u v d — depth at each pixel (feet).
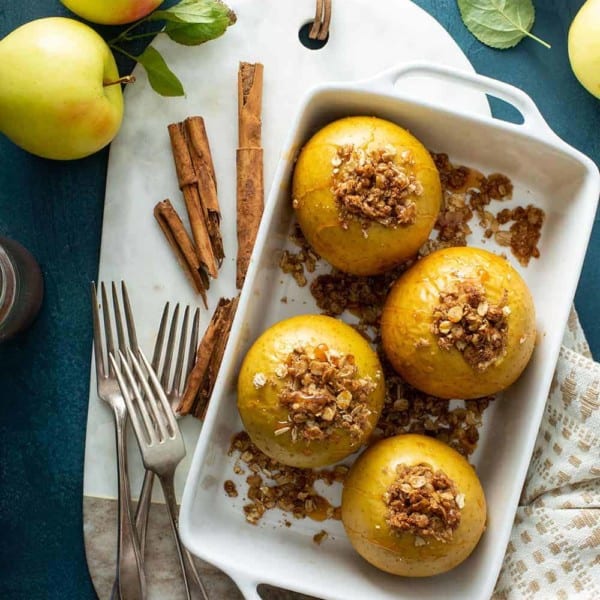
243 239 2.88
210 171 2.88
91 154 2.93
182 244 2.87
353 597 2.73
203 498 2.81
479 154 2.88
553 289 2.83
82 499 2.93
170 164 2.91
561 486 2.85
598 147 2.98
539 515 2.84
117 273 2.90
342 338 2.69
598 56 2.87
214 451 2.81
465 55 2.98
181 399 2.87
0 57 2.73
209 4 2.82
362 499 2.67
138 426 2.81
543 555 2.83
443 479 2.65
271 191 2.71
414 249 2.72
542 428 2.87
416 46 2.93
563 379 2.83
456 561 2.69
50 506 2.93
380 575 2.82
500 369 2.67
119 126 2.86
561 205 2.87
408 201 2.67
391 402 2.87
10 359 2.93
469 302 2.64
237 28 2.92
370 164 2.66
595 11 2.86
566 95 2.99
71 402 2.93
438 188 2.74
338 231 2.68
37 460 2.93
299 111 2.71
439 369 2.67
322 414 2.62
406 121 2.81
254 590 2.71
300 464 2.70
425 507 2.62
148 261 2.91
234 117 2.92
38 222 2.93
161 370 2.90
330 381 2.64
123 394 2.83
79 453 2.93
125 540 2.82
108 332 2.87
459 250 2.73
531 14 2.95
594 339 2.97
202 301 2.91
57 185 2.93
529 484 2.87
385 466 2.67
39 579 2.93
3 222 2.93
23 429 2.93
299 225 2.87
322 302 2.88
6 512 2.93
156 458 2.80
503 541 2.72
